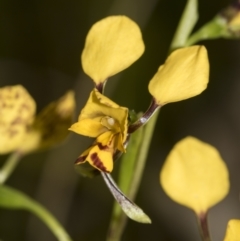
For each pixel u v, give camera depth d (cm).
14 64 40
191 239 34
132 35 17
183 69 17
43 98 40
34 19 40
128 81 36
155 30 37
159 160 36
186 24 20
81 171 17
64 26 40
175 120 36
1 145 20
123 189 19
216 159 19
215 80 35
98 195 37
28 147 21
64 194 37
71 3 40
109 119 17
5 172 21
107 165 17
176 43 20
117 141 17
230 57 35
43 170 37
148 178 35
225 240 17
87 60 17
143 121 17
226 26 20
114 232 20
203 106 35
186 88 17
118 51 17
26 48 40
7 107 20
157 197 35
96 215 37
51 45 40
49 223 20
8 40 40
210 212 32
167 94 17
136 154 19
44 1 40
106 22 17
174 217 34
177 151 19
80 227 37
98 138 17
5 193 20
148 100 36
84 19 40
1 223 36
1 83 40
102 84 17
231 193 33
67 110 20
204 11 37
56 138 21
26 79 40
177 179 19
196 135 35
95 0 40
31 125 20
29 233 36
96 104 17
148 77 37
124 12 38
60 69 40
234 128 34
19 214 36
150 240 35
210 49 35
